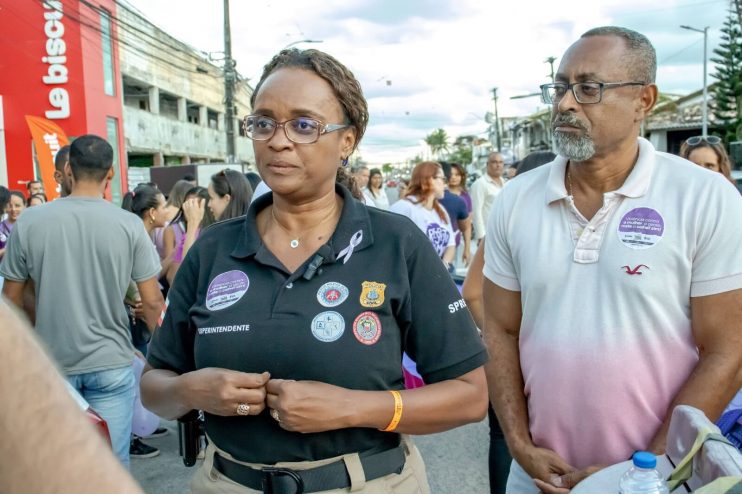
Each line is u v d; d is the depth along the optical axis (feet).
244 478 5.81
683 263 6.57
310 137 5.81
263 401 5.47
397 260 5.96
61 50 67.87
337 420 5.37
